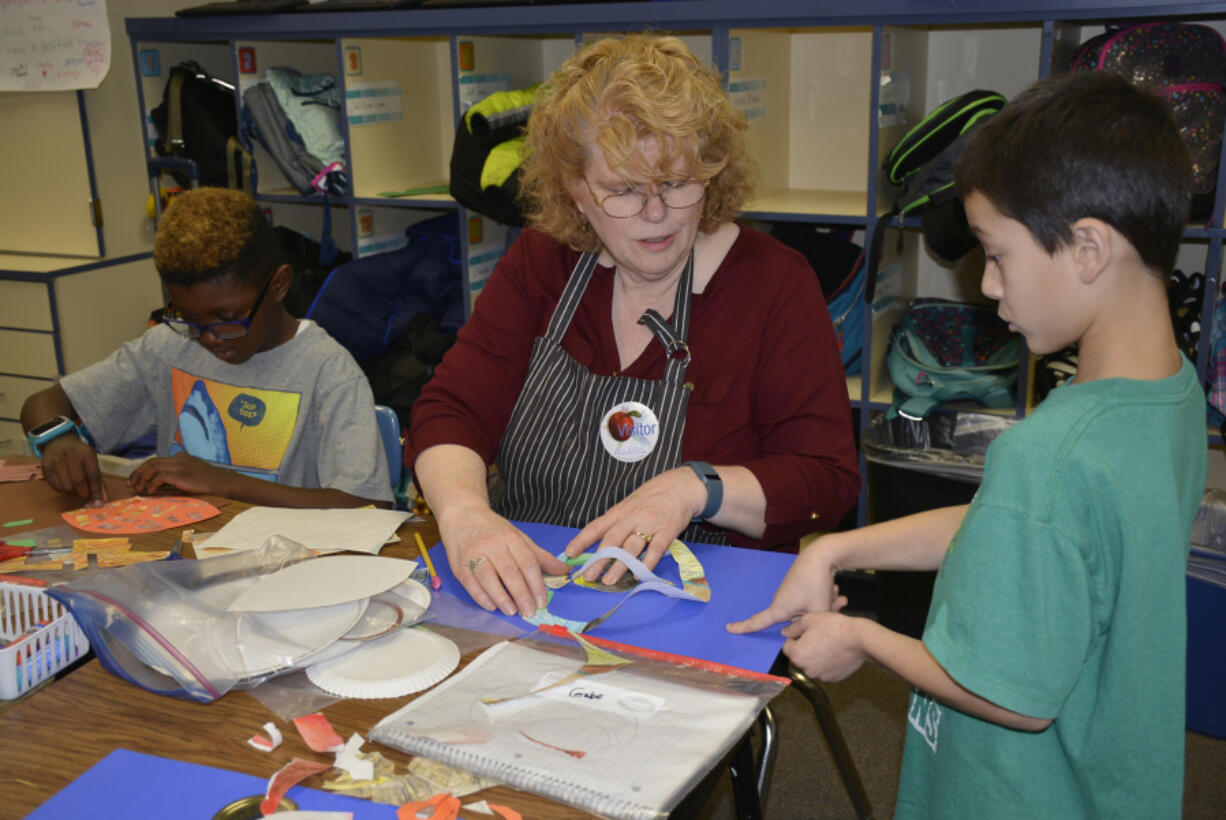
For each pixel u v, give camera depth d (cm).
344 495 149
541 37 313
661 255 119
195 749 76
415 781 71
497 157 262
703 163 115
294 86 304
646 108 108
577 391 130
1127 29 223
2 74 310
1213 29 222
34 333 307
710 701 80
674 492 112
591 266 134
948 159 222
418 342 279
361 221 301
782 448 127
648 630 94
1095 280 75
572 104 114
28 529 125
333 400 164
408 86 310
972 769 89
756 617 94
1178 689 78
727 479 116
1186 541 79
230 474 143
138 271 328
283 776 71
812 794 185
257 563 100
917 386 241
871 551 98
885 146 240
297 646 87
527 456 130
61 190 317
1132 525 73
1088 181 73
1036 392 238
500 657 87
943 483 226
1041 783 86
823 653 89
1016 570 74
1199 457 81
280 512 125
